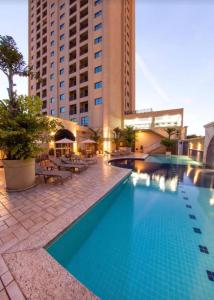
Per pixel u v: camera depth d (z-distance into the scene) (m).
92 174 9.88
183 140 26.47
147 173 12.20
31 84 37.06
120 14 30.61
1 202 5.29
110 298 2.70
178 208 6.28
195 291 2.81
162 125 29.78
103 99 26.64
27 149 6.42
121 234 4.52
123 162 17.56
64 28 30.55
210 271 3.23
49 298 2.08
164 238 4.35
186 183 9.59
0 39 5.99
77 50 28.88
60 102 31.22
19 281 2.31
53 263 2.67
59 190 6.65
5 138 6.02
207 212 5.92
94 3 27.25
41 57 34.81
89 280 3.03
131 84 39.44
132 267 3.33
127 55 37.34
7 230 3.63
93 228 4.91
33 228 3.73
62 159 12.55
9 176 6.32
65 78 30.27
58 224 3.92
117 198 7.33
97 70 27.30
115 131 27.08
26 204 5.14
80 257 3.62
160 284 2.92
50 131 7.00
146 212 5.96
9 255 2.82
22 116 6.30
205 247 3.97
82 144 23.12
